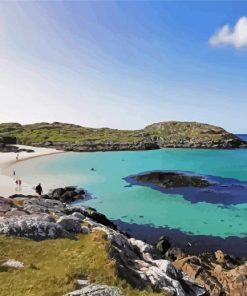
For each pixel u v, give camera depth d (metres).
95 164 122.31
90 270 21.73
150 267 25.91
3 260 22.97
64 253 24.70
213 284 31.56
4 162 124.75
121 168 112.06
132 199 69.88
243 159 138.75
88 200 69.31
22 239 27.39
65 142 191.50
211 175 97.06
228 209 62.03
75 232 30.16
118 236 30.92
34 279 20.42
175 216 58.16
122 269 22.81
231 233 49.94
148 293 20.41
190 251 43.66
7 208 37.38
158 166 117.31
